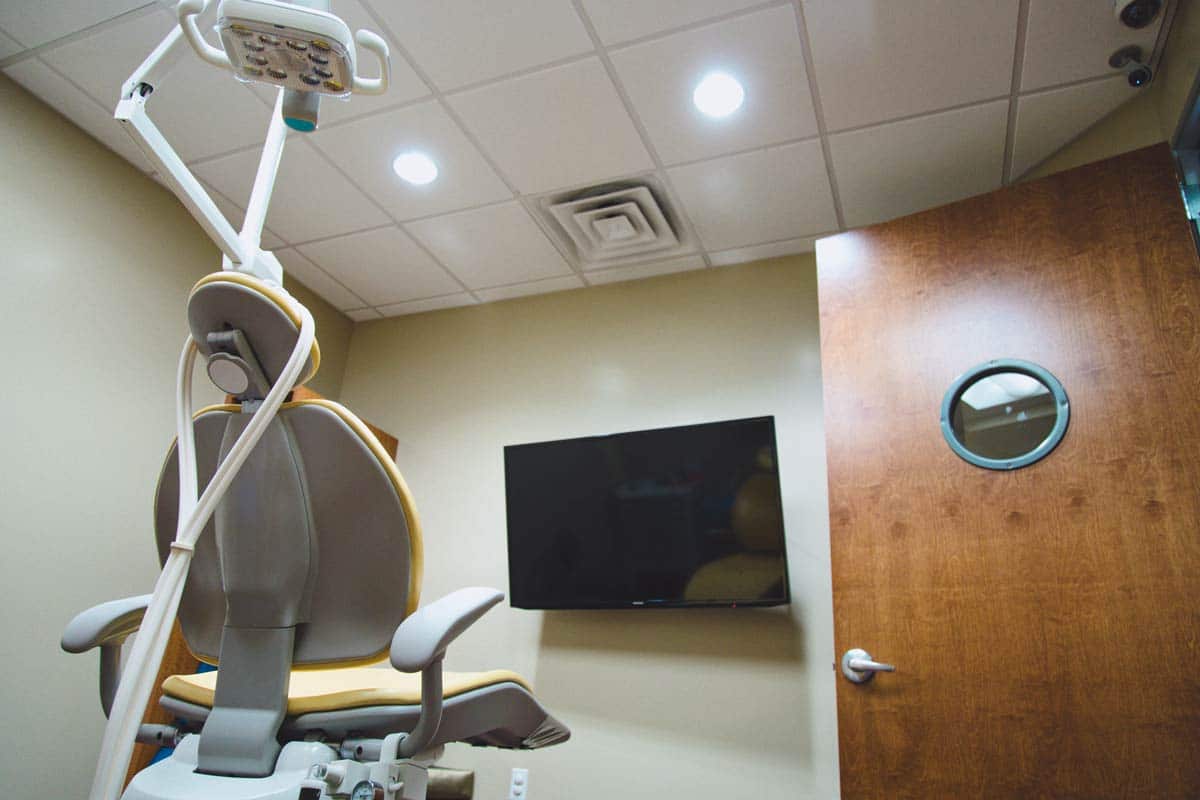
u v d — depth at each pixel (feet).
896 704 5.14
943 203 7.81
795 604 7.55
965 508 5.39
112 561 6.98
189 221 8.48
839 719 5.30
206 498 2.68
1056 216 5.74
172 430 7.81
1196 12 5.16
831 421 6.19
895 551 5.54
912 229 6.46
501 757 8.02
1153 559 4.61
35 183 6.79
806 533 7.77
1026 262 5.77
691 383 8.98
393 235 8.97
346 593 3.01
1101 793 4.34
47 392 6.63
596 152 7.39
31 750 6.09
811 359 8.47
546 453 8.82
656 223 8.50
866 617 5.47
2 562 6.09
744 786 7.04
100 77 6.66
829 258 6.81
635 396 9.22
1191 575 4.47
